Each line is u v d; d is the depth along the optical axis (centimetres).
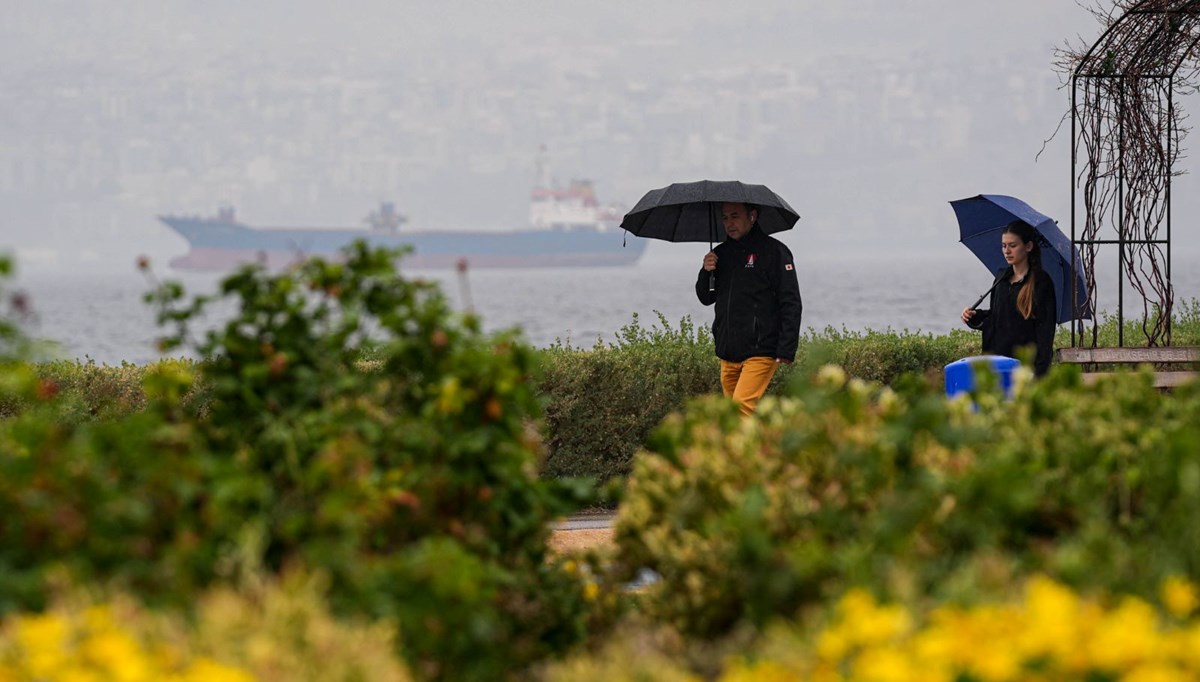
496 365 1867
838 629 1416
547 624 1964
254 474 1783
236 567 1595
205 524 1627
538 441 2133
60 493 1603
